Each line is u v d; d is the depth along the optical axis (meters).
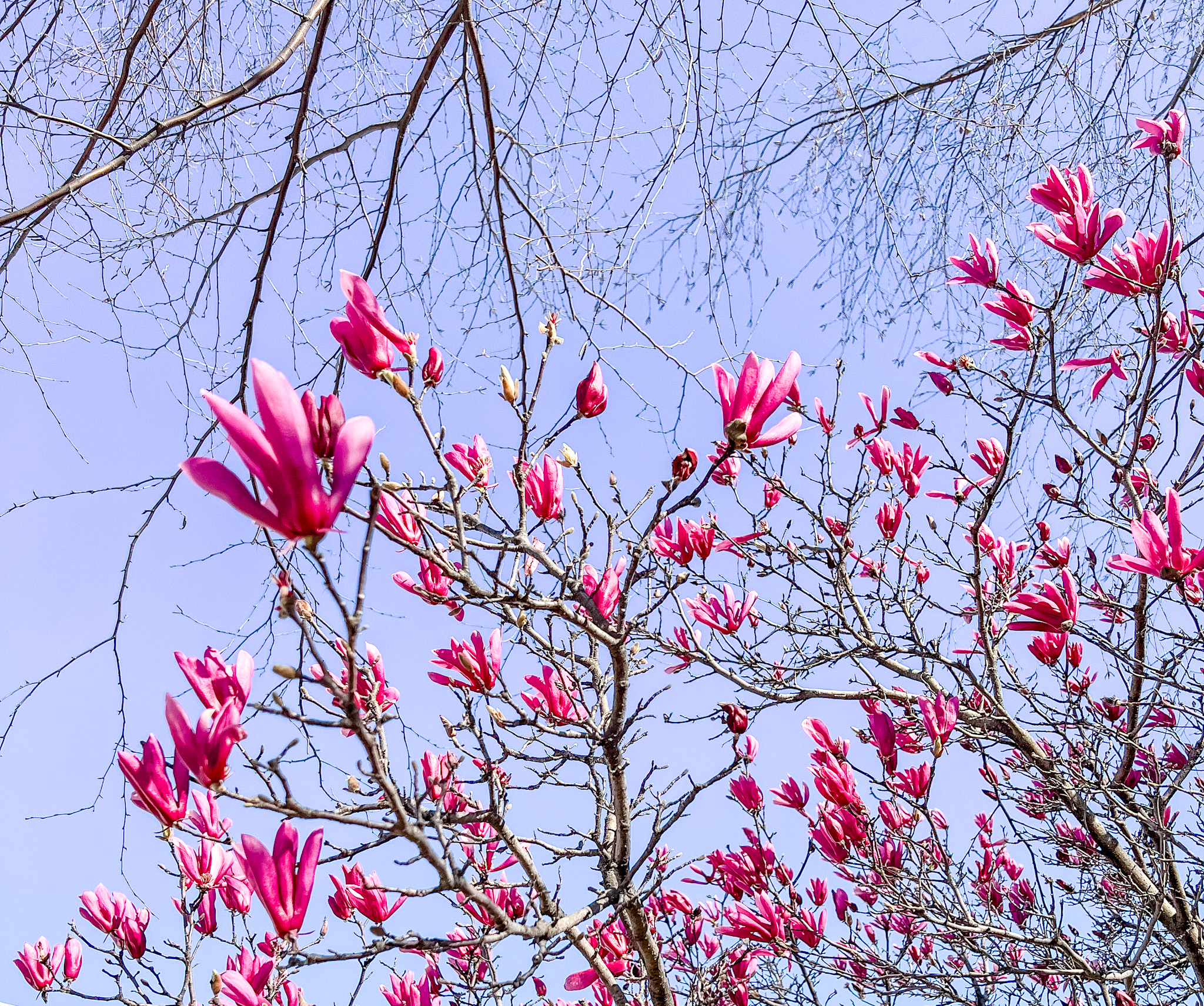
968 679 4.06
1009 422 3.60
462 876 1.92
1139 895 3.91
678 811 2.82
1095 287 3.01
